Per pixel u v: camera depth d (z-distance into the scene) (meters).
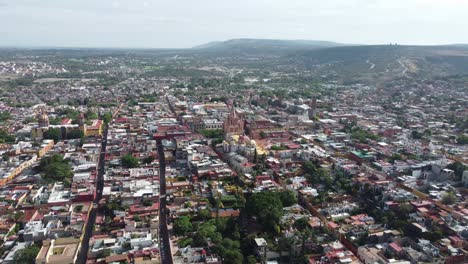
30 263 152.75
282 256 167.62
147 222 190.12
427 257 155.12
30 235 172.38
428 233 172.62
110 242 170.00
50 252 160.12
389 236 173.12
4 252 163.88
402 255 158.38
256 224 195.00
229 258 157.75
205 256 161.62
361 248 163.62
